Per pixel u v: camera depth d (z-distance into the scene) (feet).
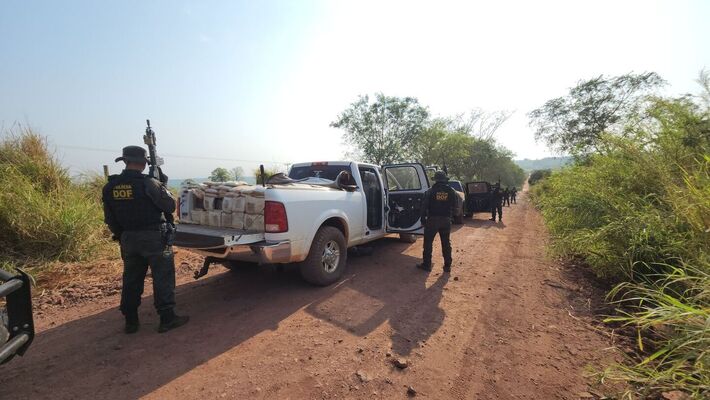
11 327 7.72
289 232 12.94
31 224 17.95
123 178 10.06
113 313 12.34
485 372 8.80
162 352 9.57
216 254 12.44
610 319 9.83
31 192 19.30
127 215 10.09
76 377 8.36
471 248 24.35
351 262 19.77
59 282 15.39
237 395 7.73
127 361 9.09
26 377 8.34
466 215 44.47
